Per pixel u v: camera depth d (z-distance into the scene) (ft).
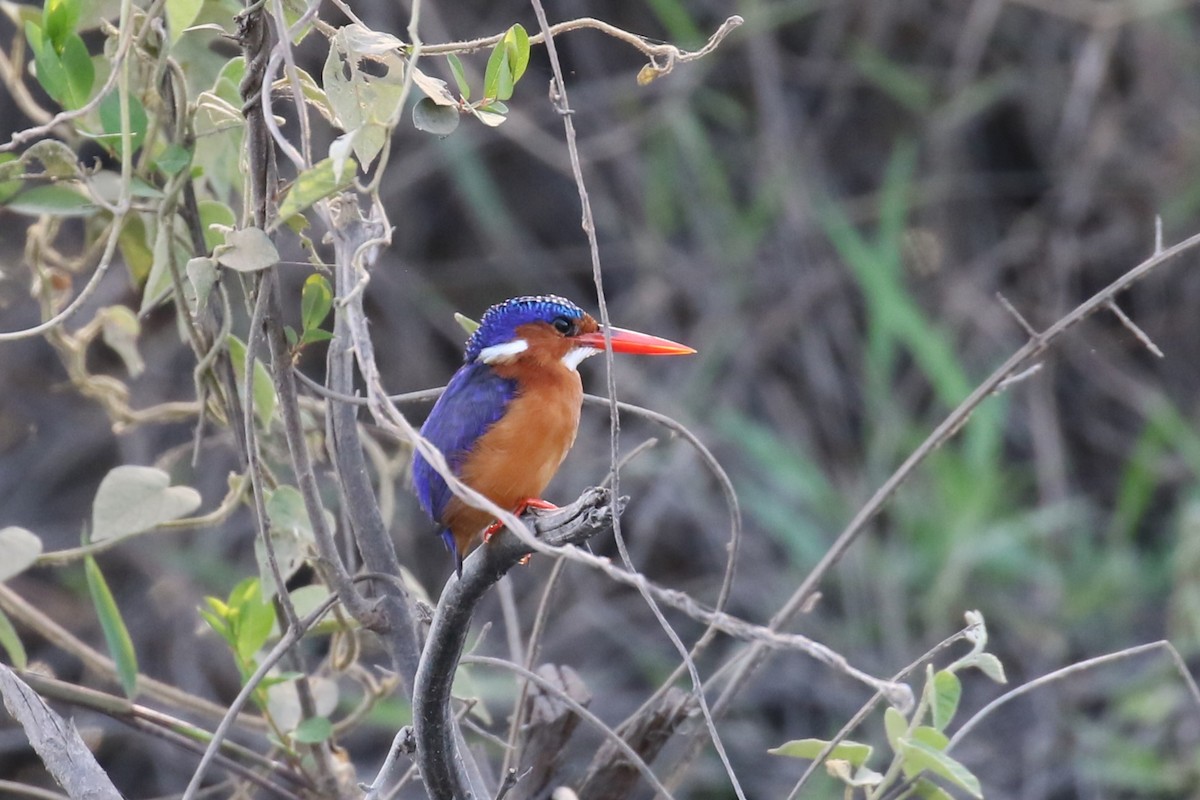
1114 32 42.68
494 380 19.01
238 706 17.72
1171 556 40.32
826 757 17.75
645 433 40.60
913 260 43.55
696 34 41.04
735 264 41.16
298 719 20.92
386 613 18.86
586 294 42.27
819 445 41.65
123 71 18.13
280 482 23.43
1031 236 43.70
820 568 19.90
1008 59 43.83
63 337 22.72
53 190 20.57
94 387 22.97
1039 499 42.63
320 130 34.63
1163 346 43.93
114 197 21.75
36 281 23.39
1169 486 43.39
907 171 40.83
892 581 38.11
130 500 20.22
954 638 16.60
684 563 40.86
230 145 21.13
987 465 38.34
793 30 43.14
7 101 36.24
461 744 19.29
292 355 17.66
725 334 40.75
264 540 17.90
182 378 39.60
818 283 41.81
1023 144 44.42
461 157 39.40
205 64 21.57
